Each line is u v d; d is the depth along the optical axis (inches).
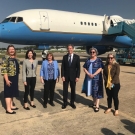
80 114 185.8
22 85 325.1
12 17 581.0
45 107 205.6
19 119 172.6
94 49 202.2
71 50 205.3
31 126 156.9
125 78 391.2
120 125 158.6
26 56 204.8
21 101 230.8
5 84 185.9
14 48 191.8
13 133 143.7
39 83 343.9
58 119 172.4
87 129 150.7
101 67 199.8
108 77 183.8
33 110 197.9
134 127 154.7
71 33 645.9
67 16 646.5
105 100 235.0
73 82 205.3
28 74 201.2
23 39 589.3
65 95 206.4
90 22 695.1
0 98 241.4
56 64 210.5
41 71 207.2
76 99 239.8
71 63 203.9
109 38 762.8
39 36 599.5
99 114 185.3
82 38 683.4
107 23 731.4
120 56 677.3
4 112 190.7
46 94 205.5
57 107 208.1
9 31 560.1
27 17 581.0
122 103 221.1
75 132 145.2
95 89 195.9
